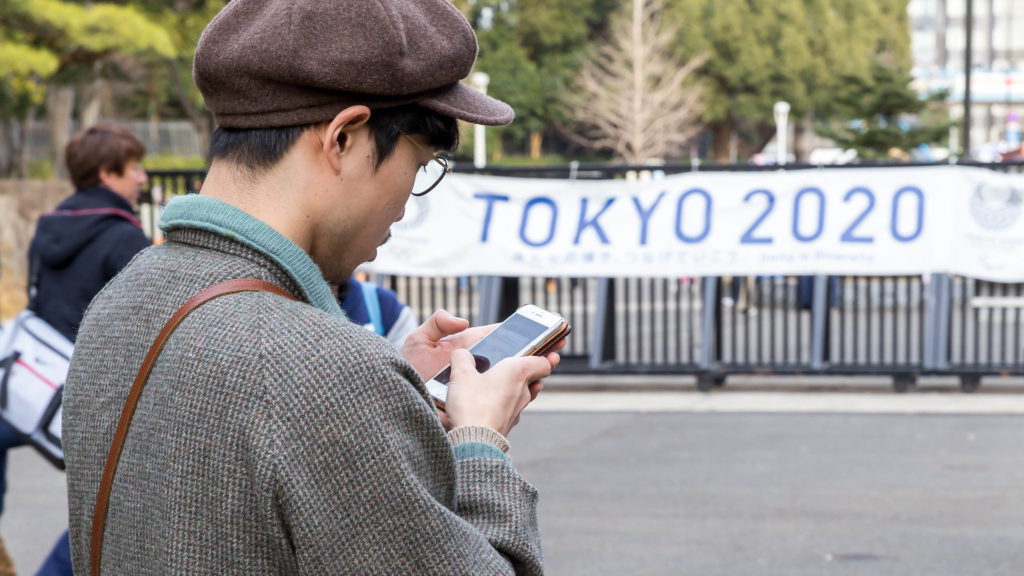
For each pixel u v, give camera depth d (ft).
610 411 27.55
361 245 4.35
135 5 64.28
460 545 3.78
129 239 12.43
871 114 67.41
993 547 16.78
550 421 26.45
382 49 3.99
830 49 144.25
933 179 28.12
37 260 12.41
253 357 3.68
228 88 4.08
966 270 28.09
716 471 21.54
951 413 26.66
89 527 4.19
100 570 4.09
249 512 3.62
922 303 29.73
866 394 29.27
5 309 42.96
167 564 3.74
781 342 41.75
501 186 30.01
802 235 28.76
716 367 30.12
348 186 4.20
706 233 29.19
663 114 131.13
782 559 16.39
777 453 22.91
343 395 3.66
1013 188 27.68
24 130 100.17
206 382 3.71
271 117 4.06
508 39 155.63
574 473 21.61
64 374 11.29
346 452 3.63
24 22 54.34
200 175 31.96
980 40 266.98
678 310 30.68
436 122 4.35
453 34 4.27
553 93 153.28
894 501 19.26
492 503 4.13
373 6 4.01
